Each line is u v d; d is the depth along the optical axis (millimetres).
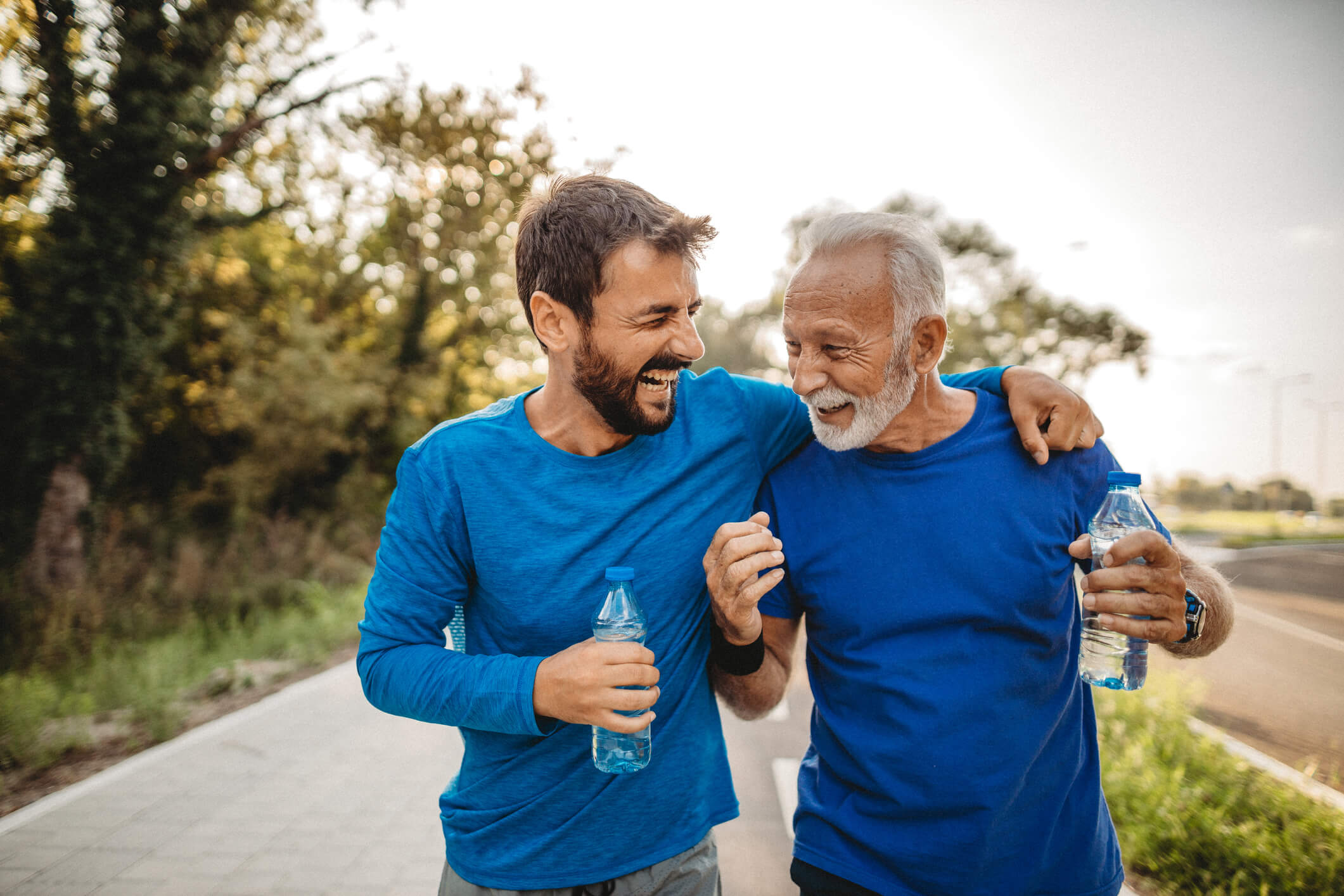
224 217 10555
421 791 4539
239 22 10273
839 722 1713
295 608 9828
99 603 8328
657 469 1678
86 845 3914
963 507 1655
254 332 14609
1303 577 19922
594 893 1614
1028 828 1625
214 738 5441
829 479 1775
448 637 1944
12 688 6094
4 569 8609
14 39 8766
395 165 16016
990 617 1613
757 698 1851
